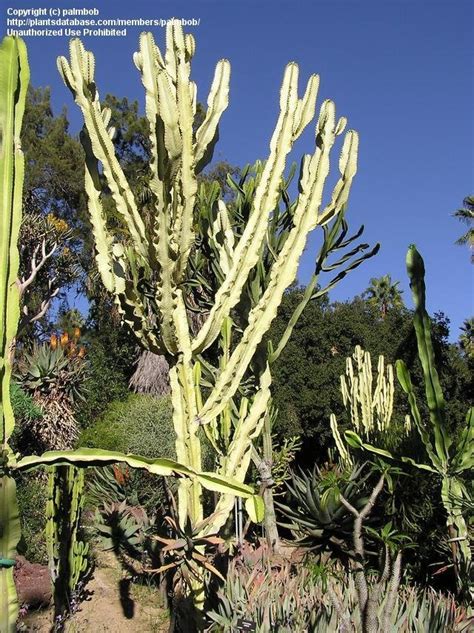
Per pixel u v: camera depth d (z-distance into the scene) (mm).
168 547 3039
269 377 3568
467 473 4441
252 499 2730
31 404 7844
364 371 7453
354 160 3713
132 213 3223
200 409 3307
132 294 3160
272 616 3506
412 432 5648
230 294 3377
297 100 3408
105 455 2566
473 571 4098
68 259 12703
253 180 5758
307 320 12914
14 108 2615
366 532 4980
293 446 9039
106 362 13945
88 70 3129
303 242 3477
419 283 4379
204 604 3434
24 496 6691
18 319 2529
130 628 5062
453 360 11133
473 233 15523
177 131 2824
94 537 7203
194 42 3035
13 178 2576
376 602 2525
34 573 5566
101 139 3127
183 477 2830
